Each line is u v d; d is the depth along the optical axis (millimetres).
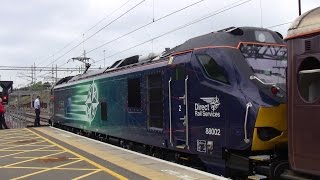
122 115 15867
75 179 9703
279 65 10070
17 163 12188
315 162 7258
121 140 16672
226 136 9633
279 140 9039
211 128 10133
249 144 9016
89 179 9664
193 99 10805
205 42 10711
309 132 7363
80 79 23203
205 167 10742
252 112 8992
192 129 10852
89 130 20797
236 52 9852
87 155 13328
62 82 29516
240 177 9703
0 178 10055
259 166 9055
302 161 7520
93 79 20000
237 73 9617
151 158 12305
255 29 10320
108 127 17625
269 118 8953
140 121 14148
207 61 10398
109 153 13578
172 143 11867
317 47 7289
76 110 23531
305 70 7496
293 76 7723
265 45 10172
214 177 9234
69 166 11445
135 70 14547
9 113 34531
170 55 12180
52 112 30797
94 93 19797
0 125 26531
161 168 10570
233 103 9445
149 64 13609
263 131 8969
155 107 12984
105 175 10055
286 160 8883
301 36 7574
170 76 11938
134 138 14734
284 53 10320
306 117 7430
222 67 9938
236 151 9594
